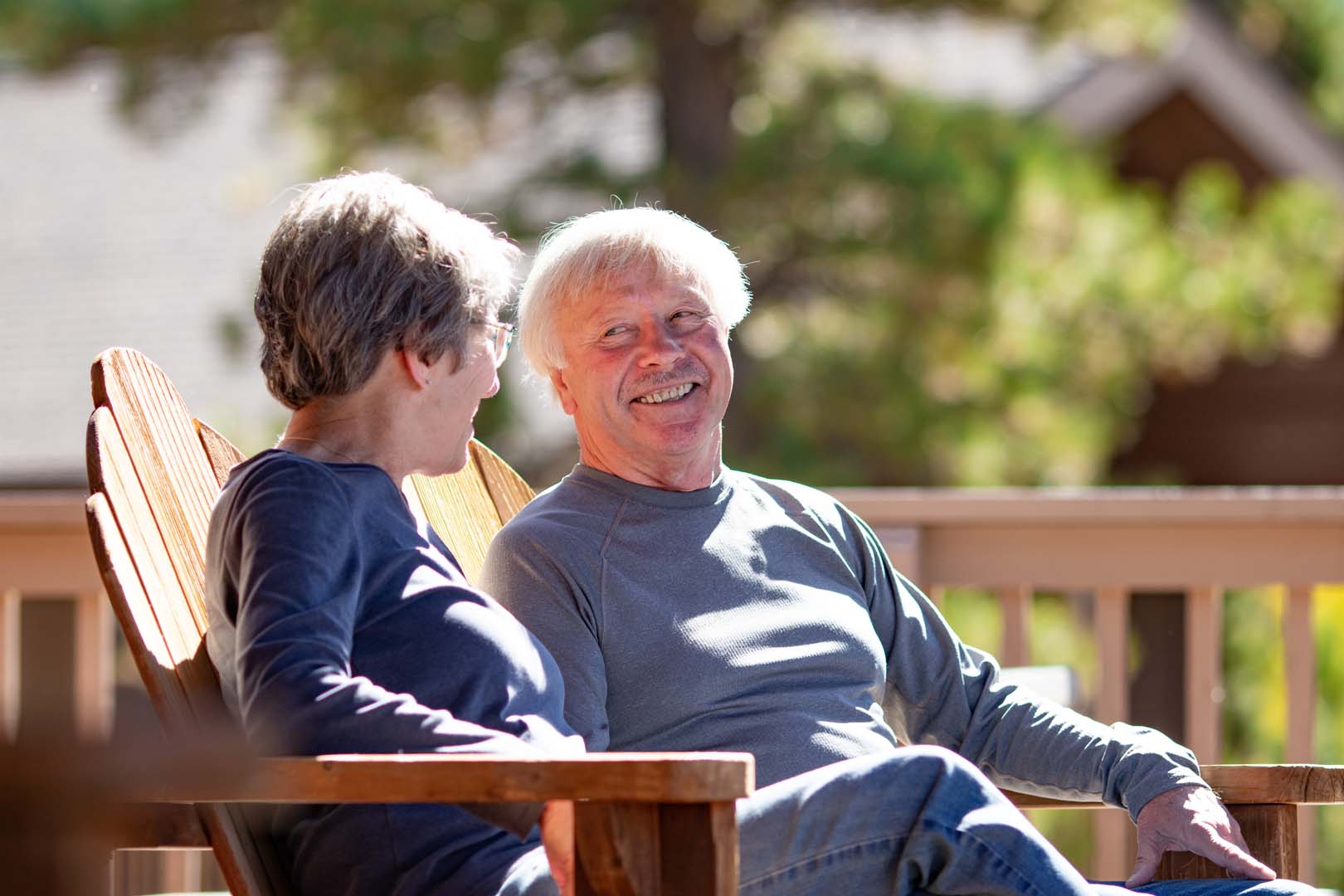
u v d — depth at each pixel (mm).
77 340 24234
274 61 19969
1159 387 29203
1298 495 8414
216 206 26719
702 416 6059
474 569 6461
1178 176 27562
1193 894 5238
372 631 4824
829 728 5727
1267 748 16094
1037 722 6055
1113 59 24812
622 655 5641
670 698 5621
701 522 5988
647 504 5961
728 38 20172
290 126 20250
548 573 5688
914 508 8664
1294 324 22312
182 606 5047
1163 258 21172
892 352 19812
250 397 22266
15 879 2465
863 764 4445
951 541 8781
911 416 19500
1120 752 5734
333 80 19094
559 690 5262
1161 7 20641
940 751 4484
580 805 4082
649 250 6152
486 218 19094
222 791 3988
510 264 5441
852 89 20000
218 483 5738
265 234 26203
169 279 25297
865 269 19875
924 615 6391
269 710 4363
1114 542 8664
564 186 19141
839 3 19891
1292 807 5625
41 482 21312
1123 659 8664
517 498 7047
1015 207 19375
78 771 2523
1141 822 5551
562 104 20484
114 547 4703
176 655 4809
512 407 17641
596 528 5855
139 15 19219
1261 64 25656
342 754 4328
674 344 6000
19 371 23641
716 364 6133
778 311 19969
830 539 6270
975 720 6223
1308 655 8523
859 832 4398
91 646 8484
